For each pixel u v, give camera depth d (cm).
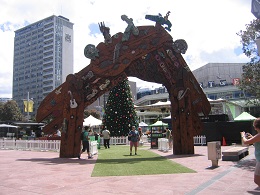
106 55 1446
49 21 12325
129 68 1531
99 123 3023
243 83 1367
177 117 1526
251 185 684
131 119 2795
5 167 1057
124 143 2703
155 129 2380
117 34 1453
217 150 1023
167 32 1491
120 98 2812
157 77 1574
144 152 1758
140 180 773
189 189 648
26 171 954
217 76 7825
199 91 1572
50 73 12088
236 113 3600
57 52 12212
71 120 1430
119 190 648
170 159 1291
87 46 1442
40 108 1447
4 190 654
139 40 1461
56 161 1259
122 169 986
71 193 620
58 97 1455
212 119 2619
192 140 1513
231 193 602
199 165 1062
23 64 13238
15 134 4184
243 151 1294
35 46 12788
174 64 1532
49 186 698
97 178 809
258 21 1283
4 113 6538
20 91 13212
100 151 1889
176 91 1523
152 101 8219
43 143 1973
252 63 1343
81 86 1438
